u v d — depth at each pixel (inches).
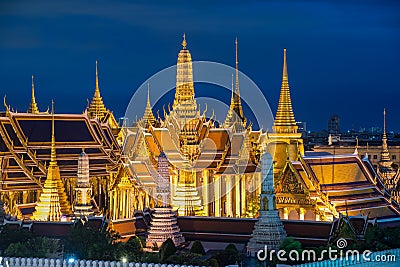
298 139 7509.8
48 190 6432.1
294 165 6565.0
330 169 6614.2
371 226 5605.3
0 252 5000.0
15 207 6993.1
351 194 6565.0
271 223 5531.5
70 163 7637.8
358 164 6732.3
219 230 6008.9
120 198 7559.1
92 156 7765.8
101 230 5664.4
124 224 5964.6
